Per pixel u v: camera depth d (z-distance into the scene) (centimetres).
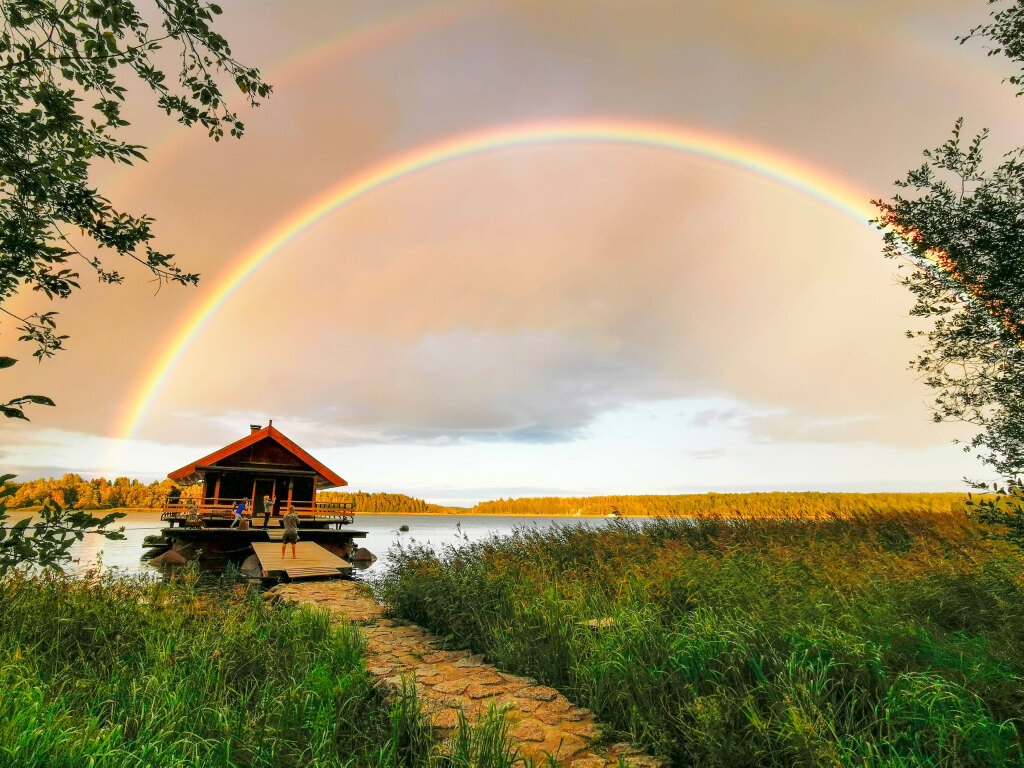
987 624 587
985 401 519
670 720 466
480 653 725
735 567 838
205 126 385
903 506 1684
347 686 513
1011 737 383
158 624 716
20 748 362
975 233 490
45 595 792
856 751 387
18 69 313
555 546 1320
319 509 2847
